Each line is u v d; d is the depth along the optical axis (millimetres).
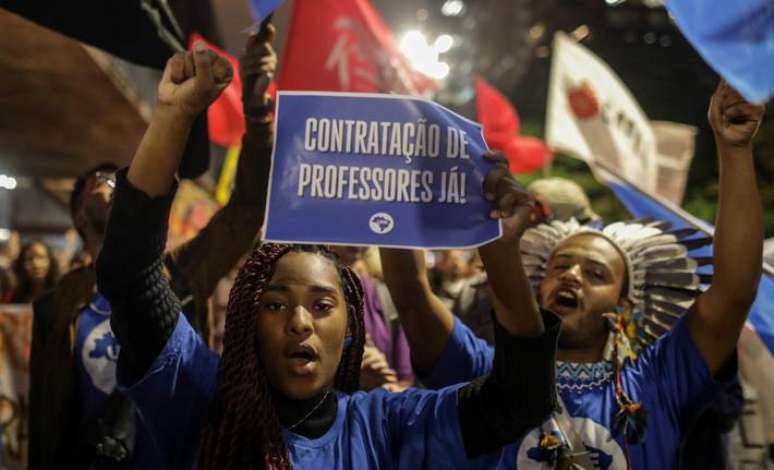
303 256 1953
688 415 2502
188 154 3197
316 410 1972
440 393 2047
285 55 4238
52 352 3156
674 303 2855
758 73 1751
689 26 1792
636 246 2830
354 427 2006
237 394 1878
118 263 1808
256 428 1873
